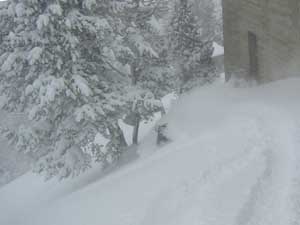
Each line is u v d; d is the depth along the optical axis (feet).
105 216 27.71
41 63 43.98
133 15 54.03
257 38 46.55
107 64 50.57
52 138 49.98
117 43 48.57
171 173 29.50
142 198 27.53
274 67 43.29
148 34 55.47
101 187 35.47
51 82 42.34
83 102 46.34
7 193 70.28
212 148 30.58
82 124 47.52
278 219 19.26
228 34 53.98
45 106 43.88
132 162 44.78
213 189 24.07
